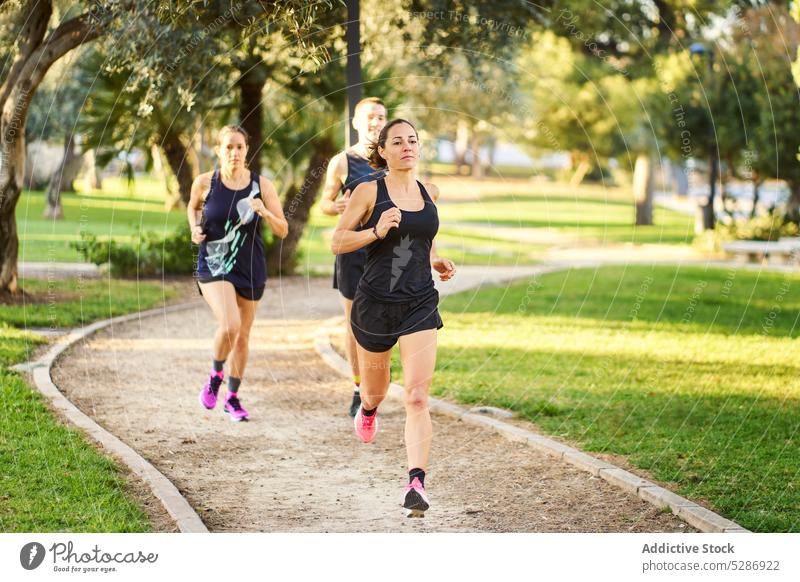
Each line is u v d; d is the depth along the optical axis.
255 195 5.70
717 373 7.45
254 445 5.51
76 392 6.52
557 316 10.60
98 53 11.74
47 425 5.40
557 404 6.40
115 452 5.01
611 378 7.28
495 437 5.70
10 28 11.20
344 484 4.86
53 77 15.83
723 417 6.02
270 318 10.53
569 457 5.14
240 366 6.03
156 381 7.01
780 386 6.95
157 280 13.05
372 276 4.18
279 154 13.80
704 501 4.44
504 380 7.20
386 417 6.25
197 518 4.15
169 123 12.42
